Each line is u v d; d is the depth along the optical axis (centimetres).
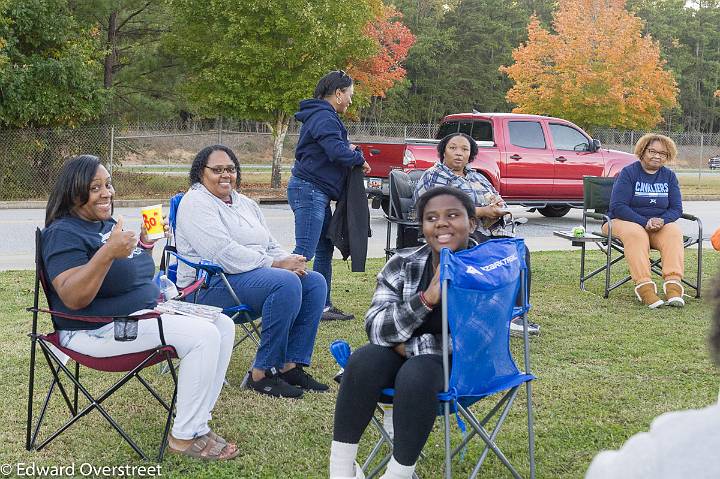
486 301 300
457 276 292
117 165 1884
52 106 1689
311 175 595
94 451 361
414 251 335
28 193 1750
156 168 2014
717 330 126
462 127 1376
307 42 1758
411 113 5797
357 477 309
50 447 364
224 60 1803
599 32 2505
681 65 6184
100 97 1775
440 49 5747
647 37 2544
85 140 1800
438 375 296
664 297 720
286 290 435
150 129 2400
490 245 316
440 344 314
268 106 1811
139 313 361
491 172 1298
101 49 1984
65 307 352
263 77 1817
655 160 697
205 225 454
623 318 632
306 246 600
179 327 353
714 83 6519
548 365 502
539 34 2566
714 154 3734
